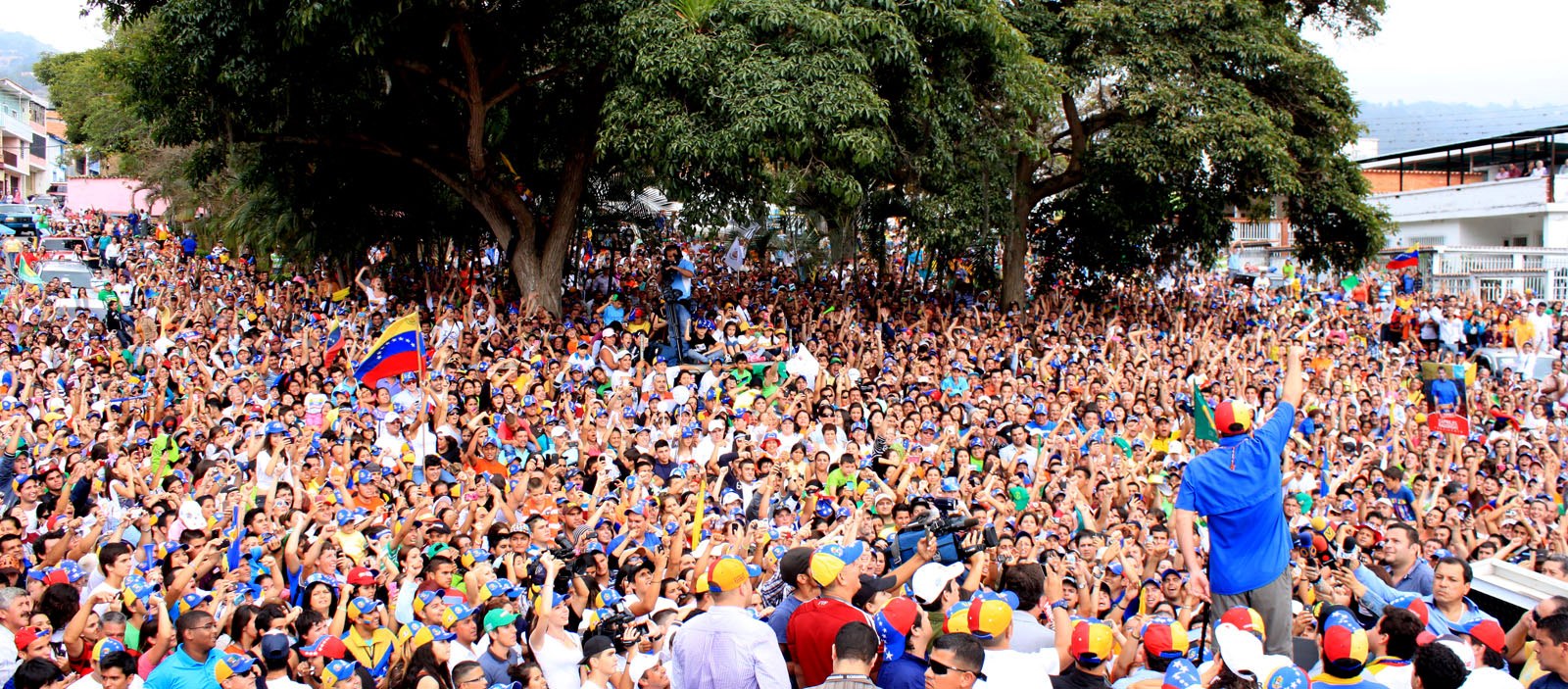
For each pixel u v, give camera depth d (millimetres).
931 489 12180
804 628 5785
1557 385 22359
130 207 54844
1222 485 5660
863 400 16016
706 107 18672
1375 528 10742
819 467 12773
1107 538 10219
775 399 15875
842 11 18922
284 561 9211
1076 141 26641
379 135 23094
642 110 18688
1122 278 29484
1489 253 35000
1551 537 11766
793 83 18312
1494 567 8672
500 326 20625
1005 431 14477
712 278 28156
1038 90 21688
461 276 25797
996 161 22188
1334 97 25500
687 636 5609
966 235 22203
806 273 30266
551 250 23188
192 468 12406
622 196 25500
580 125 22641
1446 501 13133
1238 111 23828
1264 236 45281
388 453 12984
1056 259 28828
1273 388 18469
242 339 19031
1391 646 6012
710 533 9992
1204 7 24312
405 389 15625
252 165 24797
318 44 19375
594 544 9914
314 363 16891
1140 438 15047
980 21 20172
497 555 9625
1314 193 25859
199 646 6820
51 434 12844
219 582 8516
